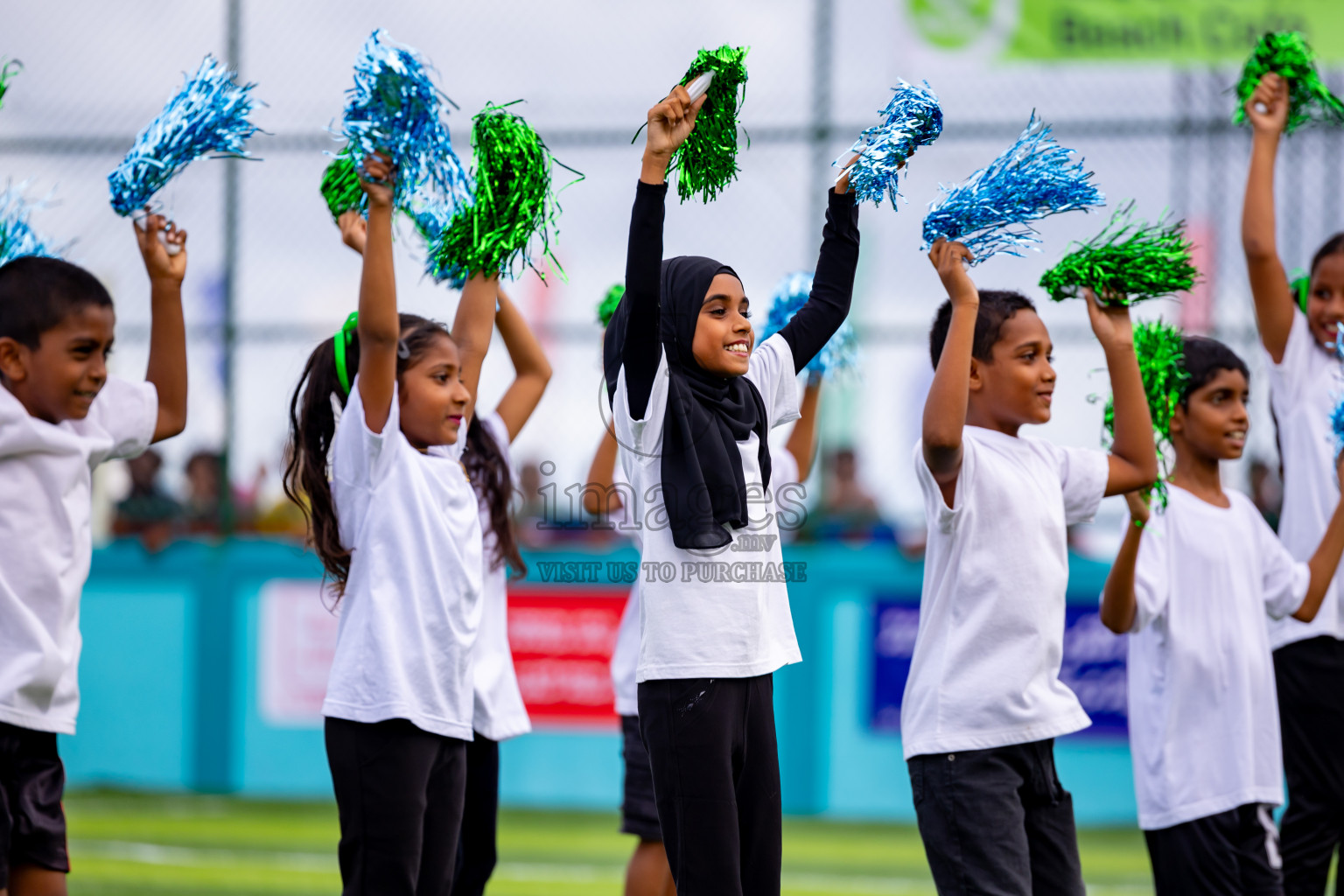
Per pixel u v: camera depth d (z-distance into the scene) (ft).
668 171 32.12
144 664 84.53
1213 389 40.52
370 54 31.53
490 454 41.11
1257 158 44.09
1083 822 75.41
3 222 37.19
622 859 67.00
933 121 35.22
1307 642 42.42
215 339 84.69
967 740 33.35
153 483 86.79
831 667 78.48
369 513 33.78
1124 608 38.19
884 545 79.30
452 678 33.78
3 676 30.94
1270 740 39.19
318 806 80.33
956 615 34.17
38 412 32.19
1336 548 40.60
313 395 35.94
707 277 32.01
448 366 35.40
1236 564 39.73
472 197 36.11
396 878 32.55
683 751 30.53
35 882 31.76
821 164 79.36
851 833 73.87
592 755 79.87
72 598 32.27
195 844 69.31
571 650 80.38
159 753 84.07
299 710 82.79
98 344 32.07
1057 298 37.04
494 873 63.16
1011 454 35.40
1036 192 33.96
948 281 33.65
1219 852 37.99
